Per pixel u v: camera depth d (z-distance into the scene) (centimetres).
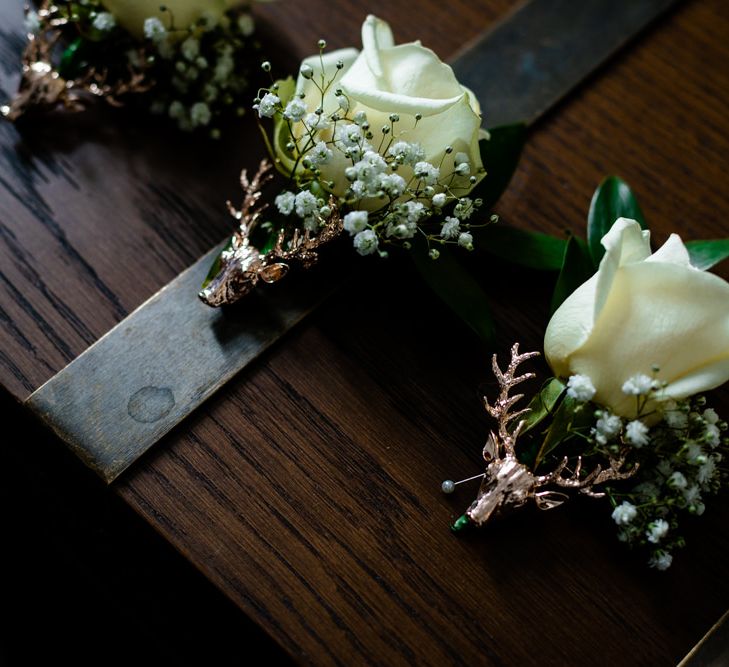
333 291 39
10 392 38
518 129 40
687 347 34
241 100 43
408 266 40
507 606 36
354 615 36
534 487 36
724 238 42
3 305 39
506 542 37
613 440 36
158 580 44
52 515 45
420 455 38
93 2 41
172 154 42
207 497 37
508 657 36
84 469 39
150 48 43
